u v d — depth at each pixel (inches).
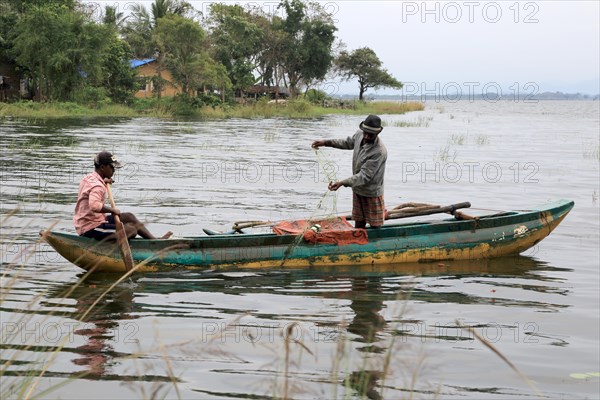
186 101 2128.4
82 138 1077.1
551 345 247.4
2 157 785.6
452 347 241.9
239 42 2645.2
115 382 203.3
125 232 328.8
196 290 307.4
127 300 288.7
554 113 3917.3
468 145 1186.0
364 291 313.4
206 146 1010.7
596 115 3553.2
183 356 224.5
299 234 354.0
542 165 862.5
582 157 974.4
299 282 326.6
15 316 259.6
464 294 313.0
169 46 2186.3
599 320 277.9
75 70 1862.7
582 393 206.2
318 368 216.8
